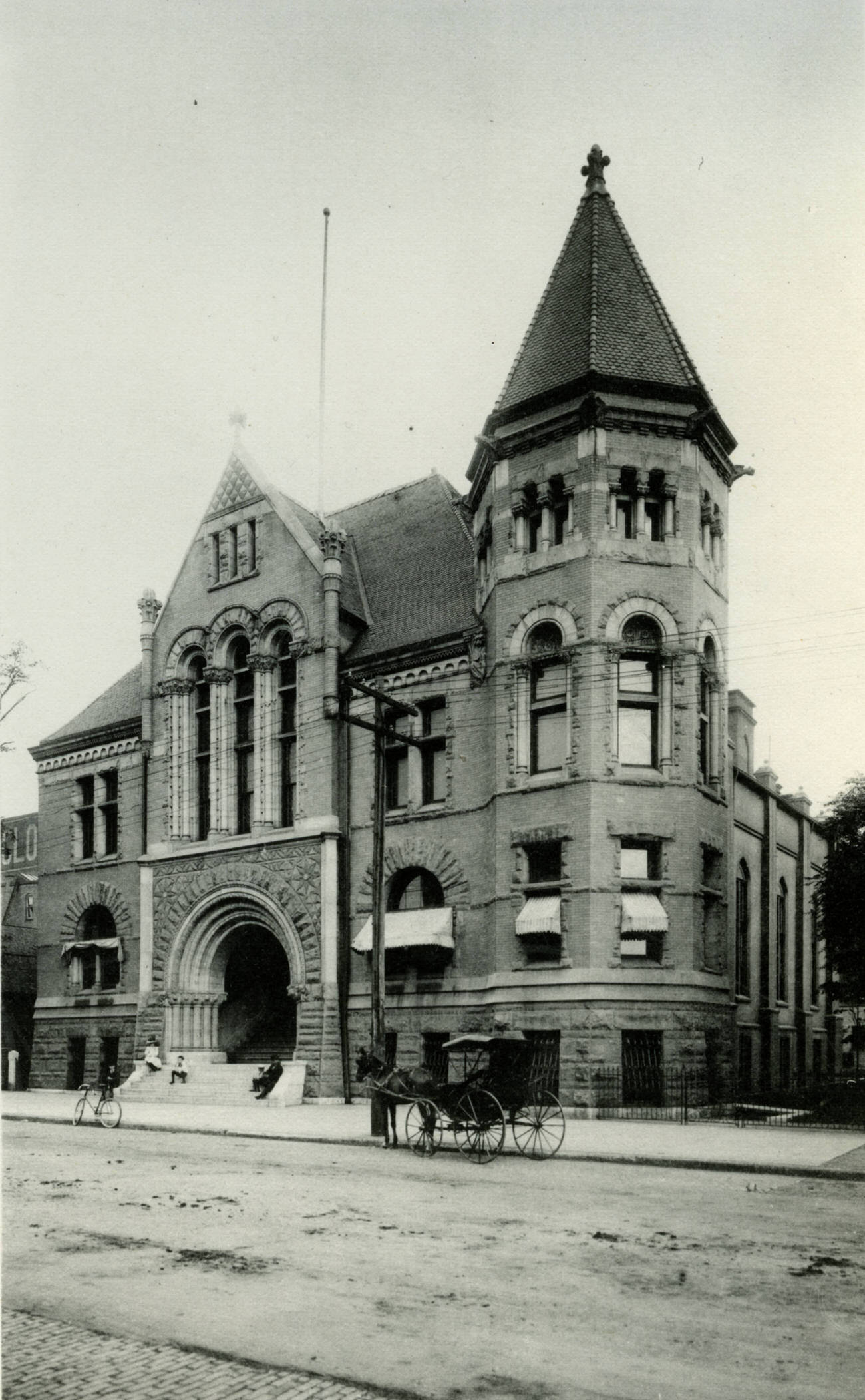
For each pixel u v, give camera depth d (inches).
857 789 1312.7
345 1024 1402.6
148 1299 412.8
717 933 1270.9
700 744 1295.5
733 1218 575.5
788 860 1801.2
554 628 1264.8
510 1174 749.3
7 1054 1891.0
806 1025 1803.6
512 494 1306.6
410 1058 1321.4
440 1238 521.3
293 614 1518.2
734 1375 331.9
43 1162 823.7
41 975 1820.9
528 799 1233.4
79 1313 395.2
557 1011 1163.3
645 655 1245.1
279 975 1670.8
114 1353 349.7
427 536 1638.8
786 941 1780.3
